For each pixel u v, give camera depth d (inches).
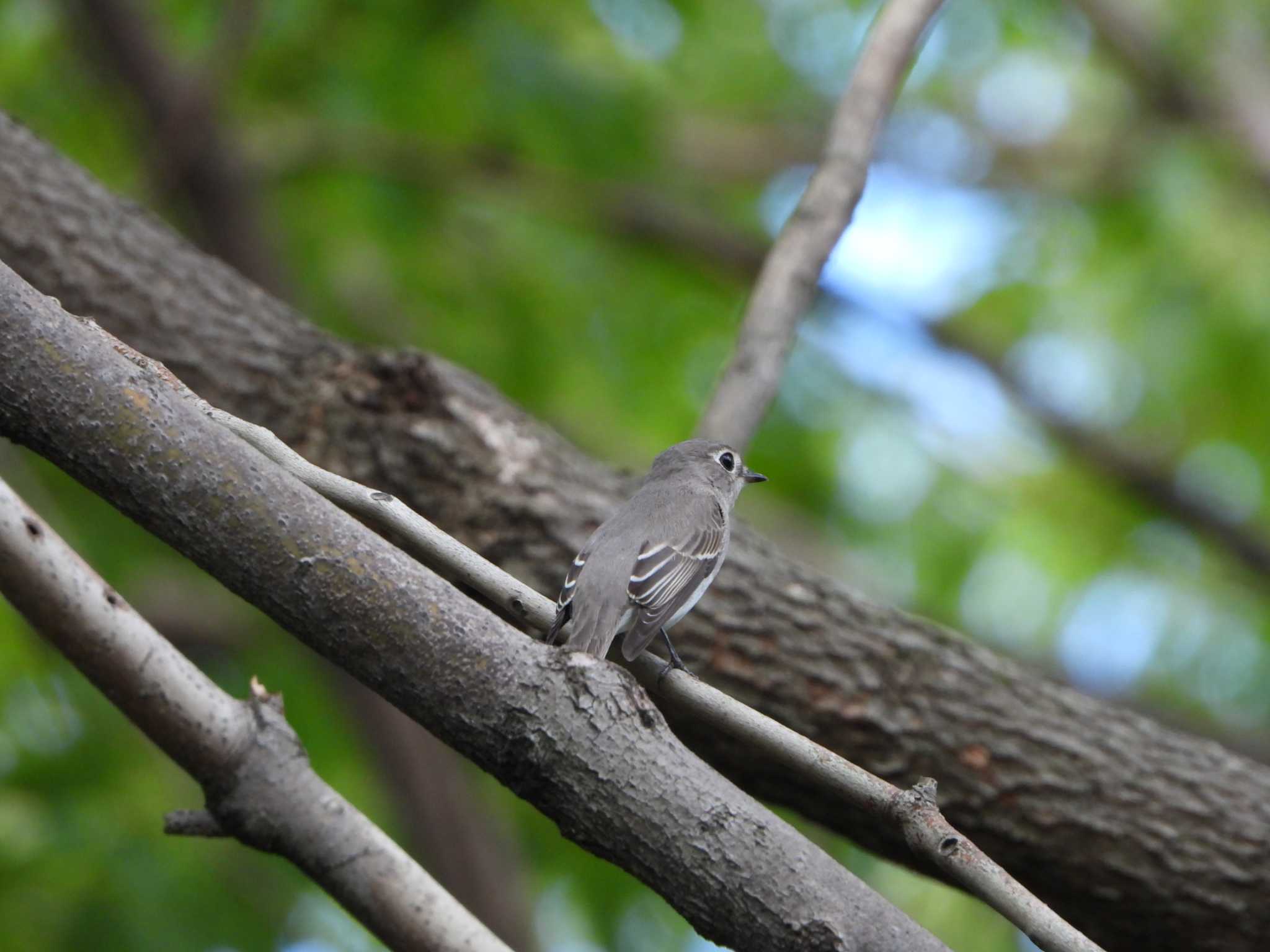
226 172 481.4
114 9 463.5
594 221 575.2
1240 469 605.0
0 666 457.7
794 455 570.6
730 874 185.9
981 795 318.0
